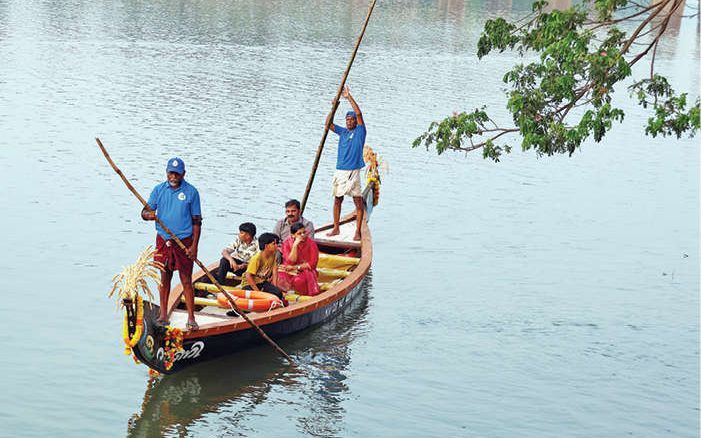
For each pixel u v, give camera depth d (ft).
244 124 104.17
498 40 51.49
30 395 45.27
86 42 150.41
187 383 47.78
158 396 46.24
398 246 71.72
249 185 81.87
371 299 60.95
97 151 89.30
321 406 46.11
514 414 46.03
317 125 106.32
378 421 44.83
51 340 51.19
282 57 150.61
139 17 183.93
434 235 74.74
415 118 113.60
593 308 61.21
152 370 47.78
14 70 124.36
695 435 44.73
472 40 193.36
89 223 70.13
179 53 146.61
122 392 46.39
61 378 47.16
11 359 48.70
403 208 81.00
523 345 54.54
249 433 43.32
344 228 68.44
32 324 52.90
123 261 63.36
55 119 100.42
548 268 68.69
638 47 193.77
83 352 50.14
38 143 90.68
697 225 82.12
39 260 62.39
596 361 52.80
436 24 217.15
